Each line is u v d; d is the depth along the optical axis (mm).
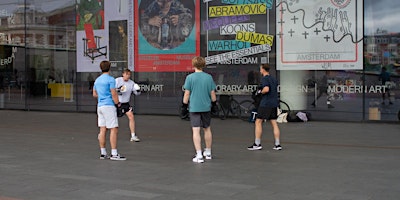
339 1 16234
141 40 19531
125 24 19844
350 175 7945
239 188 7074
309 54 16719
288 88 17047
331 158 9617
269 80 10531
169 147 11359
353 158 9594
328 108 16578
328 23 16422
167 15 19000
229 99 17531
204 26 18328
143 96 19578
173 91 18984
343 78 16359
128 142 12242
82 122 17375
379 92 15914
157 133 14070
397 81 15688
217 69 18094
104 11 20281
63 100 21531
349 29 16172
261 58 17406
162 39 19109
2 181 7637
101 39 20422
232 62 17844
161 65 19188
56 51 21562
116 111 9727
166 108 19141
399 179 7613
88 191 6953
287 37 17016
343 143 11664
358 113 16203
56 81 21641
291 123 16078
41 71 22047
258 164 9031
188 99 9367
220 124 16047
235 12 17750
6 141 12469
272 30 17219
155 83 19328
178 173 8227
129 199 6477
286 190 6922
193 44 18547
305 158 9641
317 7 16547
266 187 7129
